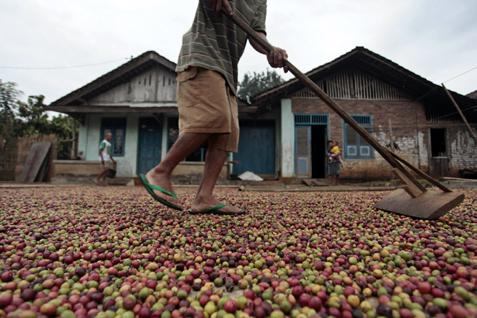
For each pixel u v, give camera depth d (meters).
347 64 11.07
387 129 10.80
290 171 10.55
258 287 0.98
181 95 2.15
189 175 9.66
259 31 2.44
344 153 10.68
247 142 11.62
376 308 0.85
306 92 10.91
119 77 11.81
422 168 10.60
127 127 11.65
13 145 12.35
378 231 1.73
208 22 2.17
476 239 1.49
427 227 1.77
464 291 0.87
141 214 2.39
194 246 1.46
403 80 10.66
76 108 10.75
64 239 1.60
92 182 10.03
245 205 3.08
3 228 1.80
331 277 1.04
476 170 10.52
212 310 0.86
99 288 0.99
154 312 0.85
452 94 10.30
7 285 0.98
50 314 0.82
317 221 2.06
